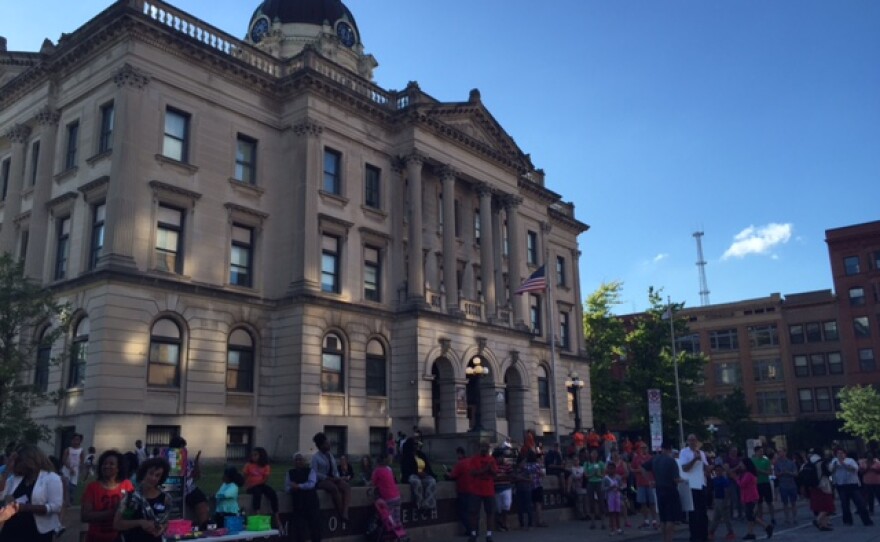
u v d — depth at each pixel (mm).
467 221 45031
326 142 36594
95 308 28094
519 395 43844
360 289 37094
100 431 26672
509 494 20172
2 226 34469
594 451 21078
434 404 39406
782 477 21984
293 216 34969
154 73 31125
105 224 29031
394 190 40031
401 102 41031
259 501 13898
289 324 33625
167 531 10781
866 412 67250
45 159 33031
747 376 86938
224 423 31250
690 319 89750
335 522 15516
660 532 19828
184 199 31328
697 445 17469
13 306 22969
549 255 56125
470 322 40375
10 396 21500
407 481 18406
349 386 35031
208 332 31203
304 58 36688
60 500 8484
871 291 81062
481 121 44656
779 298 86562
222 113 33844
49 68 33406
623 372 80062
